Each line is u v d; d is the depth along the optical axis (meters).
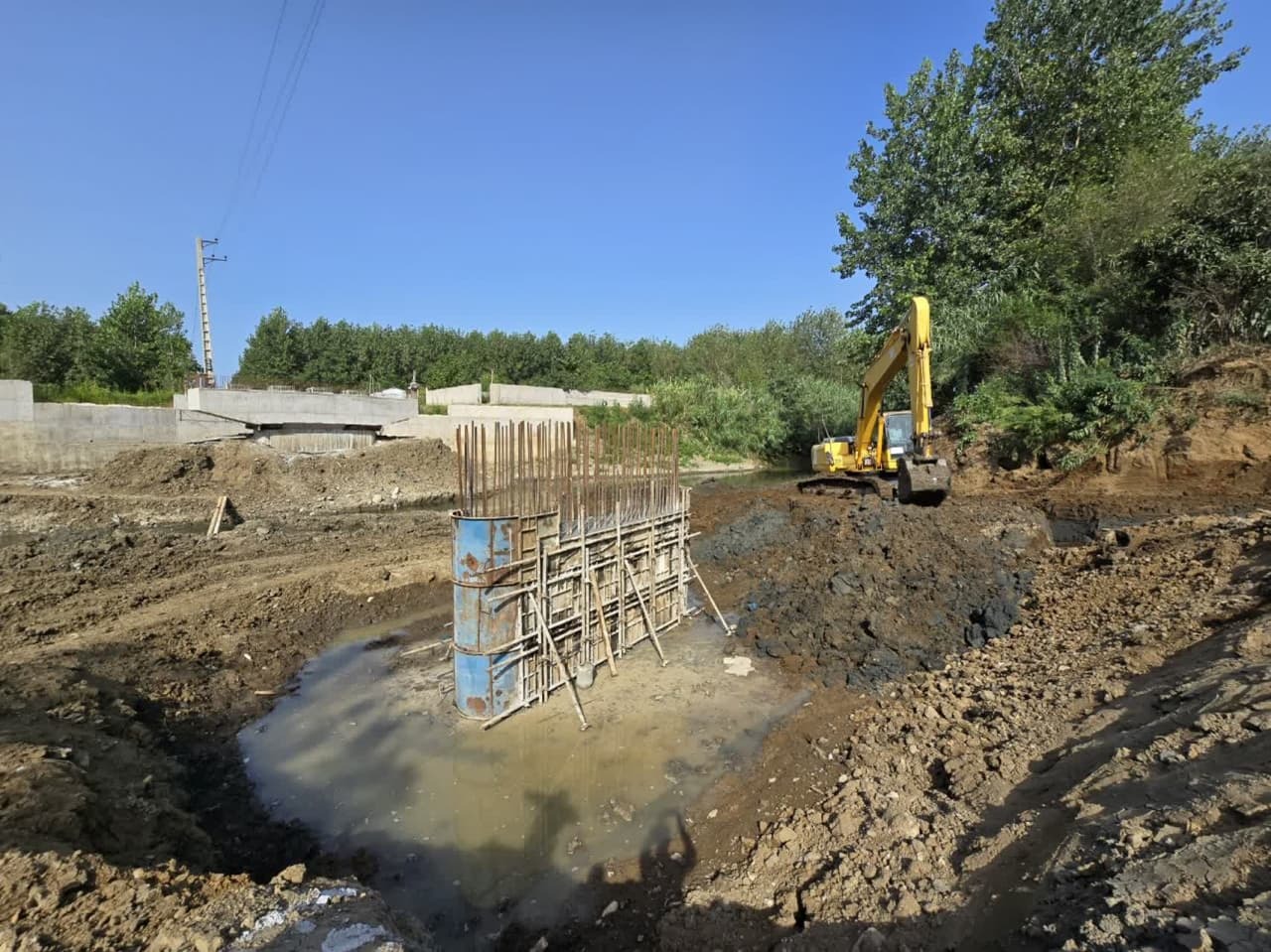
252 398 29.75
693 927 4.59
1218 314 16.08
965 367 22.55
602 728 7.73
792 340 59.91
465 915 5.05
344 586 12.96
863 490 17.17
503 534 7.63
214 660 9.72
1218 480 12.89
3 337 38.19
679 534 11.40
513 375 66.25
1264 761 3.93
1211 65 25.17
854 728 7.46
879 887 4.49
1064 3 24.42
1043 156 25.03
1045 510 13.99
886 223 26.56
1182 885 3.15
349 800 6.54
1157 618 7.65
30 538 18.11
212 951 3.81
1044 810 4.68
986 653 8.62
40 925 3.91
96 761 6.32
